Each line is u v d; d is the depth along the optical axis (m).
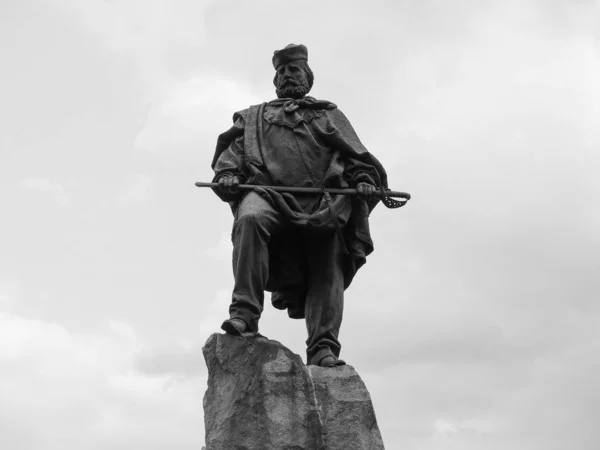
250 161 9.66
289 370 8.86
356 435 8.77
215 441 8.66
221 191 9.59
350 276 9.78
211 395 8.89
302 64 10.21
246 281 9.20
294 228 9.52
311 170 9.67
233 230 9.40
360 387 8.98
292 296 9.90
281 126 9.84
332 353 9.36
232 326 8.98
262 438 8.62
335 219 9.47
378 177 9.77
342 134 9.87
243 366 8.88
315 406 8.83
